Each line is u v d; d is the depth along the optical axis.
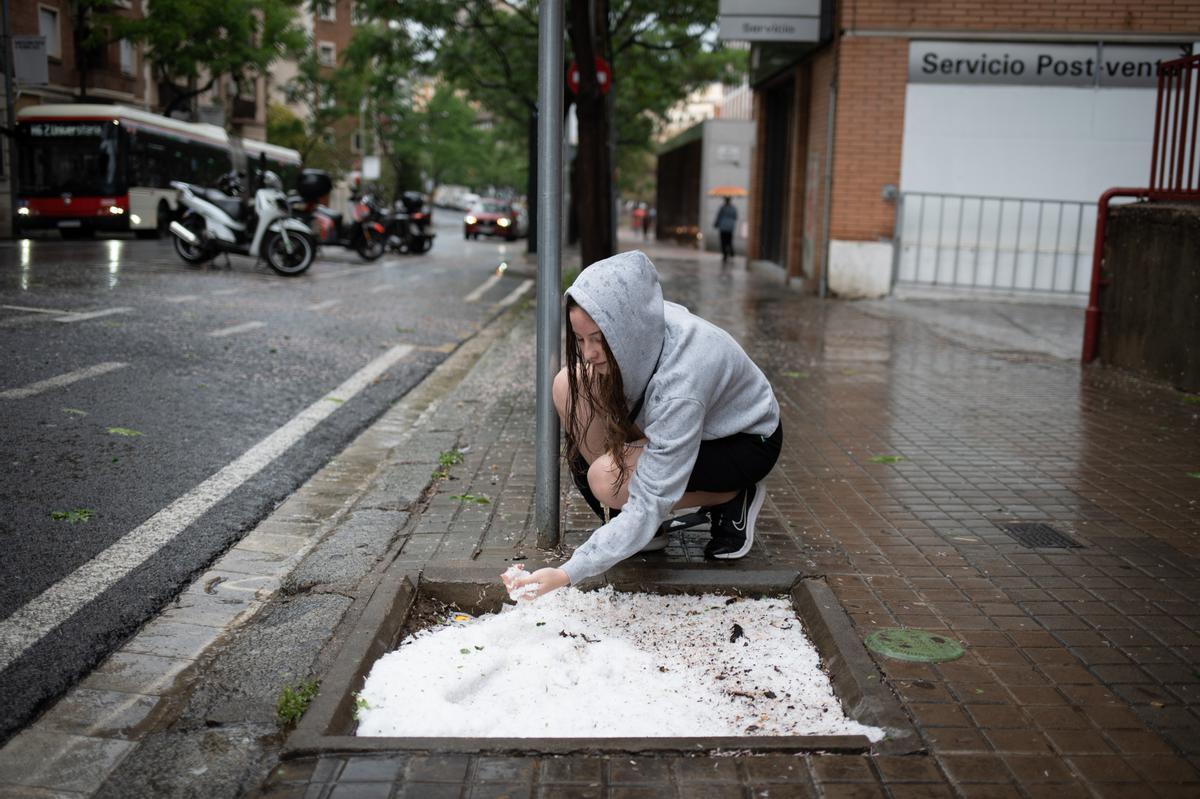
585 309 3.01
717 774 2.29
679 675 2.86
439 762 2.32
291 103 56.16
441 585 3.41
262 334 9.15
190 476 4.80
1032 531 4.15
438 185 89.50
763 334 10.80
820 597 3.29
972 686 2.73
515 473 4.96
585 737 2.41
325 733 2.43
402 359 8.70
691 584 3.44
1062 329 11.74
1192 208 7.70
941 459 5.39
